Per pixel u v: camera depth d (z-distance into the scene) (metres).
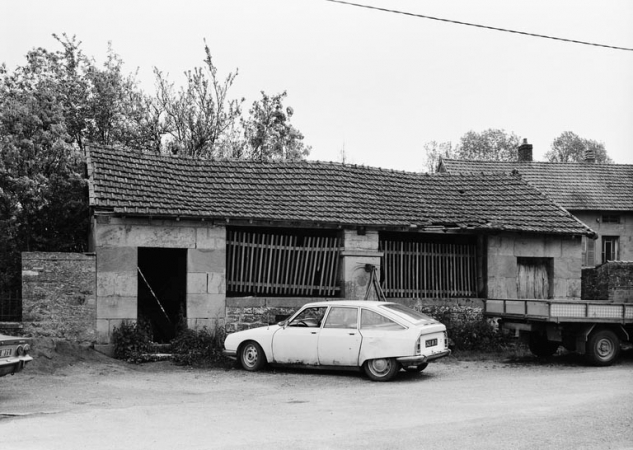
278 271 18.06
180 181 18.50
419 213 19.58
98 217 16.38
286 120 35.91
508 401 11.06
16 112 20.53
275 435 8.71
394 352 13.41
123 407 10.86
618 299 21.16
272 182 19.59
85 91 26.69
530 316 16.19
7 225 20.08
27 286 15.88
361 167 21.59
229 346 15.27
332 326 14.25
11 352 11.18
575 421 9.27
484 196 21.45
